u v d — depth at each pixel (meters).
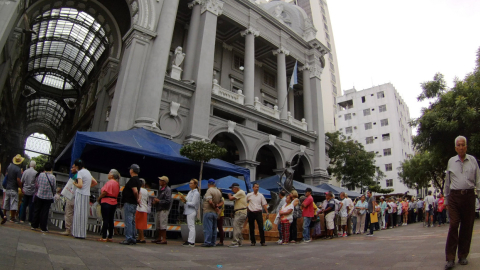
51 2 21.44
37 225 7.29
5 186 8.98
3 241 4.55
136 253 5.48
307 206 10.10
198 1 20.84
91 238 7.30
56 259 4.09
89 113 26.30
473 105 17.50
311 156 25.53
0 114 25.94
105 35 25.39
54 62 37.25
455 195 4.30
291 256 6.06
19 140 41.94
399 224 18.89
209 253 6.35
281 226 9.38
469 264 4.18
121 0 21.02
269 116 22.19
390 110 55.72
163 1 18.22
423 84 20.39
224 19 22.58
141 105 15.77
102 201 7.03
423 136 19.36
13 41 18.55
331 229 11.29
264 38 24.48
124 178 14.56
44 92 40.62
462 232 4.27
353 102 60.59
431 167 28.08
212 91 19.70
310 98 27.23
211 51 19.56
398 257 5.36
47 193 7.30
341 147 30.11
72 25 28.41
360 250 6.70
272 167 26.86
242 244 9.12
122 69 16.52
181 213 10.94
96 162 12.93
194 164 11.55
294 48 27.30
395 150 53.09
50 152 46.72
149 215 9.98
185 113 17.91
